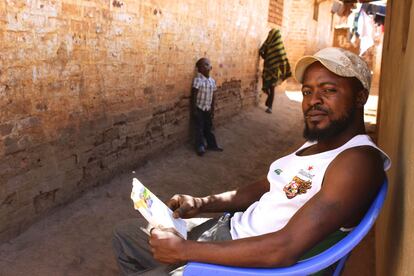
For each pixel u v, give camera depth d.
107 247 3.57
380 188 1.70
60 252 3.38
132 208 4.30
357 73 1.80
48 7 3.49
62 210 3.96
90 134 4.28
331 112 1.84
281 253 1.61
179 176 5.51
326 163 1.80
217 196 2.34
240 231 2.03
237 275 1.66
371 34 17.36
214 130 7.74
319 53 1.88
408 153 1.81
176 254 1.74
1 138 3.20
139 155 5.31
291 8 13.59
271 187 2.01
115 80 4.59
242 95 9.23
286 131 9.23
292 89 13.77
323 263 1.61
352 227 1.77
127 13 4.62
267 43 9.83
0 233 3.29
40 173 3.65
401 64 2.98
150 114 5.44
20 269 3.11
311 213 1.62
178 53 5.97
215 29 7.23
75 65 3.92
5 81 3.17
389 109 3.70
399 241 1.80
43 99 3.59
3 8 3.07
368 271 3.29
